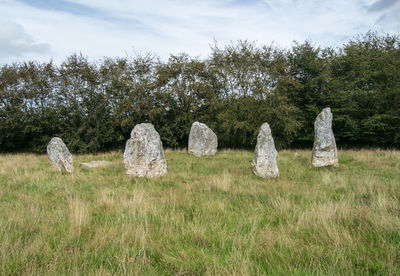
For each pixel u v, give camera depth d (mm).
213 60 22328
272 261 3842
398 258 3852
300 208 5973
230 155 17359
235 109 20516
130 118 20781
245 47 21703
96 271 3492
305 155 16688
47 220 5293
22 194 7535
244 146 22969
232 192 7699
